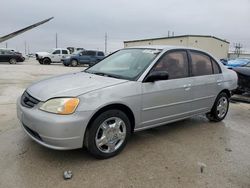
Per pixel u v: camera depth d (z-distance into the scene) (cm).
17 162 339
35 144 393
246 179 323
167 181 311
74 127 318
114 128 361
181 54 466
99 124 343
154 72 397
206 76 500
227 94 568
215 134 481
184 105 457
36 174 313
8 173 313
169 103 427
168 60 438
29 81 1149
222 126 534
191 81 464
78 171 324
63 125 312
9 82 1087
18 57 2681
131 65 426
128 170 331
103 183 301
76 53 2608
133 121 388
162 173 328
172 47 464
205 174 330
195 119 577
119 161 354
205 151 400
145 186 299
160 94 409
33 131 335
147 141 430
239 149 414
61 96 327
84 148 386
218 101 544
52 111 320
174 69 444
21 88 928
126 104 365
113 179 310
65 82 377
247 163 365
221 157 381
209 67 519
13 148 379
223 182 313
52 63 2988
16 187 286
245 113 661
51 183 296
